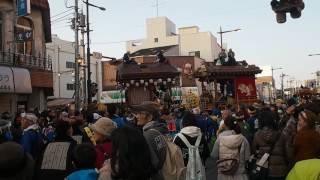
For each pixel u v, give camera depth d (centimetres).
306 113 584
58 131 598
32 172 524
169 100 1930
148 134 490
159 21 7325
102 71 6241
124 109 1297
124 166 366
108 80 6209
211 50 7012
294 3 999
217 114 1903
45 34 2630
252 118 1231
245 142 720
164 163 492
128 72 1809
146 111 589
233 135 721
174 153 504
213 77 2334
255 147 726
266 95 7919
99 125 571
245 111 1461
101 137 572
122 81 1825
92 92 2900
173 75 1830
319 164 377
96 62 6194
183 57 6009
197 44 7069
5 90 2019
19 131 940
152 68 1842
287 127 734
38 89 2458
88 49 2731
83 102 3183
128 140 373
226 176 716
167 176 489
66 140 595
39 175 562
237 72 2316
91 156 439
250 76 2352
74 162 441
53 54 5519
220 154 721
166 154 496
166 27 7306
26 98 2392
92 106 1081
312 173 372
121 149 370
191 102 2472
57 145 580
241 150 714
